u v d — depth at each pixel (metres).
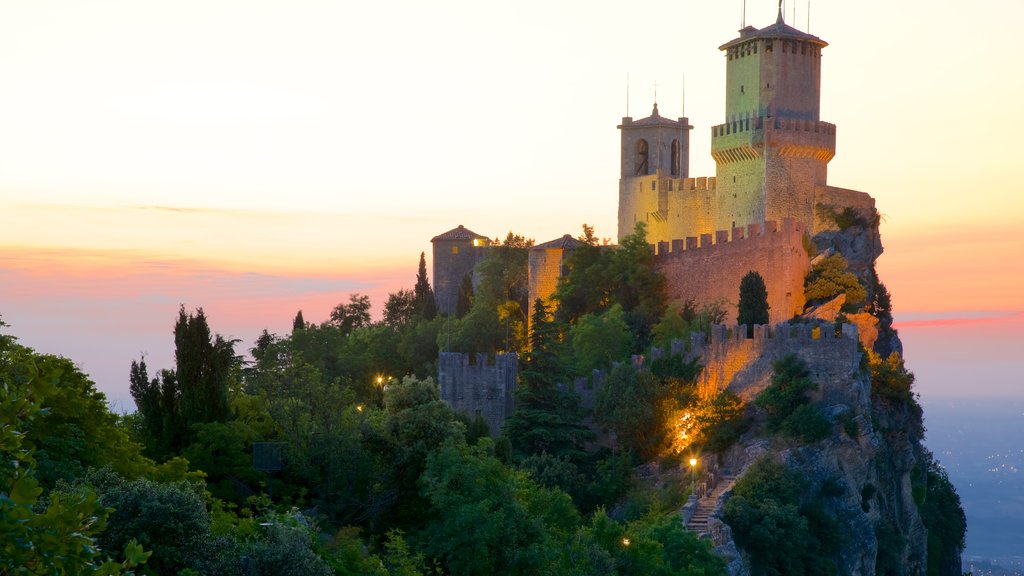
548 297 164.12
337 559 61.19
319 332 165.50
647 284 154.25
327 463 78.50
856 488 119.12
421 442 77.38
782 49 163.75
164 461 74.94
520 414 126.00
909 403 143.88
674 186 175.88
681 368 130.38
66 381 58.47
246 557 52.41
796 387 123.00
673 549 85.50
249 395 93.56
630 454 124.19
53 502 26.62
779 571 108.00
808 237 154.62
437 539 71.94
